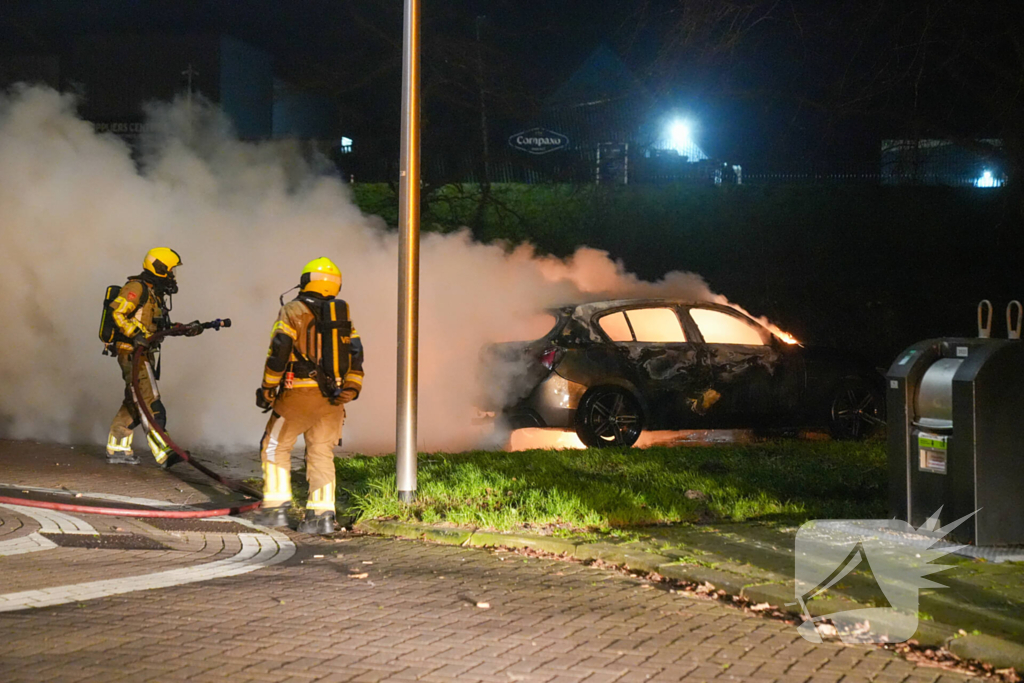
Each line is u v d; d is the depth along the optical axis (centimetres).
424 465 902
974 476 627
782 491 825
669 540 659
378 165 2453
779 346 1130
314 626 481
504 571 602
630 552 623
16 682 395
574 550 640
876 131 2414
